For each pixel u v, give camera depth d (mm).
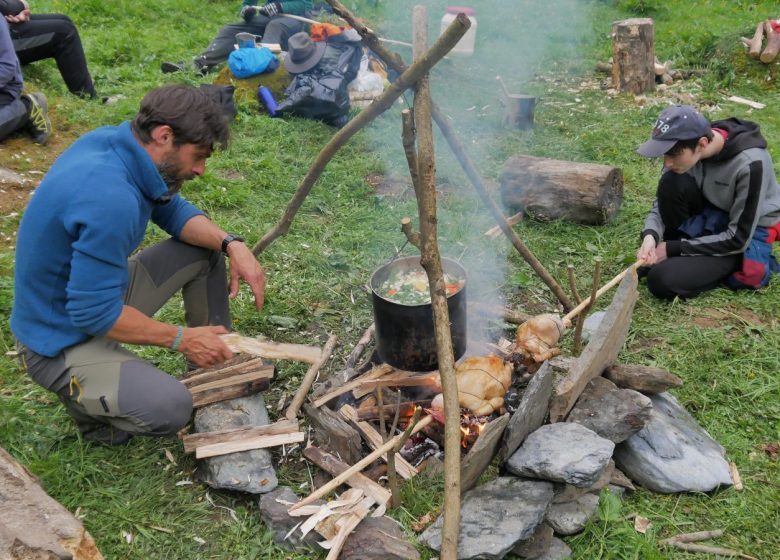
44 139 5664
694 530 2654
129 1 10266
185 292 3195
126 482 2816
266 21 8078
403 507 2654
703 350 3648
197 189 5215
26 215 2523
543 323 3211
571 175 4832
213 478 2721
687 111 3760
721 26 9750
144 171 2480
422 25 2801
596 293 3389
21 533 2152
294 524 2564
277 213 5043
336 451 2834
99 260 2408
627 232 4836
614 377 3078
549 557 2496
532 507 2477
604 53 9227
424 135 2588
